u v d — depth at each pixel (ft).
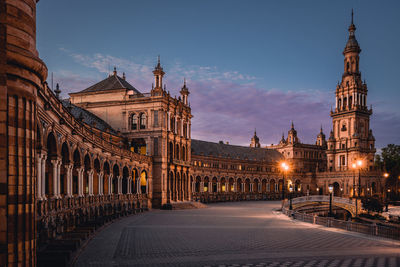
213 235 102.22
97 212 139.44
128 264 64.69
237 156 447.01
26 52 39.96
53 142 89.61
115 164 174.91
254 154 483.51
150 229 116.16
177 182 272.31
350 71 473.67
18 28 39.58
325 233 106.11
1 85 38.06
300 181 499.10
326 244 86.53
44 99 74.74
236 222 141.28
